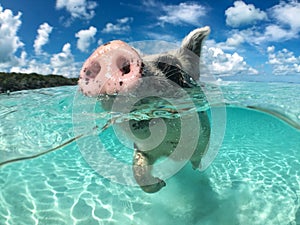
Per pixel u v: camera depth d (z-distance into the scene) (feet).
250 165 1.98
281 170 1.90
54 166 1.97
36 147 1.89
